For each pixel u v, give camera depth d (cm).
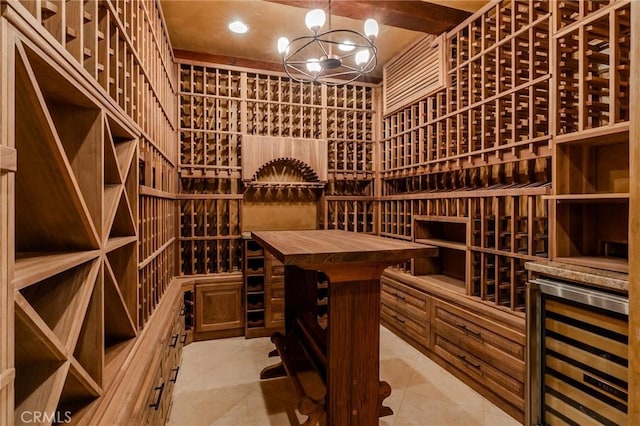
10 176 60
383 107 376
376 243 179
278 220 366
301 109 357
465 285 255
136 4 159
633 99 89
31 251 100
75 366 88
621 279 139
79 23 94
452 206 297
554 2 186
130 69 150
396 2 250
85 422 92
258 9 258
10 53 60
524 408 185
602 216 187
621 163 178
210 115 338
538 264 176
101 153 107
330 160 377
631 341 89
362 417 167
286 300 267
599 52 177
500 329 202
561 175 182
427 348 268
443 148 293
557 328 163
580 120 169
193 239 314
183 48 321
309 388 228
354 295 164
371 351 167
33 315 68
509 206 252
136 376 119
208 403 208
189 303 305
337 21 281
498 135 229
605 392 143
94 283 101
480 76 251
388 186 382
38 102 71
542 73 211
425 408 203
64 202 93
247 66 343
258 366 258
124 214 141
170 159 279
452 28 274
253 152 332
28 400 76
